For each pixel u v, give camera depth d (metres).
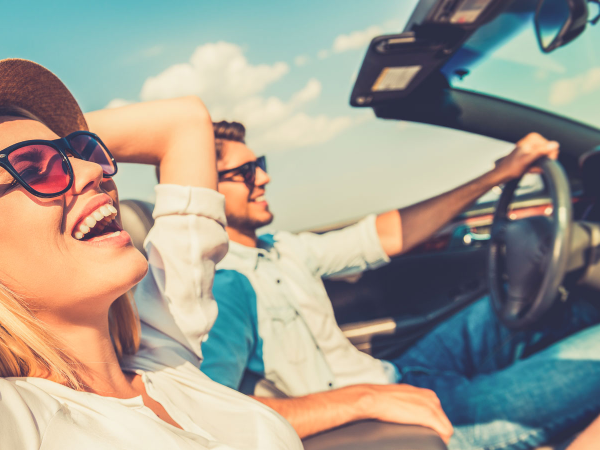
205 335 0.89
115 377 0.62
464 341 1.64
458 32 1.47
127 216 1.17
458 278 2.12
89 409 0.51
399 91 1.82
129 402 0.57
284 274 1.44
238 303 1.21
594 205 1.60
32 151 0.49
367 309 2.04
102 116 0.84
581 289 1.41
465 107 1.96
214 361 1.01
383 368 1.49
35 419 0.42
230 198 1.44
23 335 0.48
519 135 1.99
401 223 1.62
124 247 0.54
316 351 1.33
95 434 0.48
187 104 0.91
